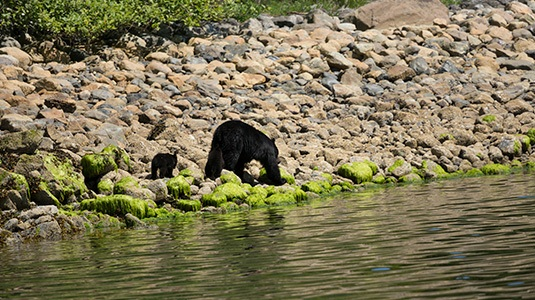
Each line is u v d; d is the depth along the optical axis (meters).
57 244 21.20
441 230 19.11
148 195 25.95
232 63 43.19
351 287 14.05
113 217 24.55
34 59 41.84
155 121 34.78
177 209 26.12
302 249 17.97
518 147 34.66
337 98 40.66
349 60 44.78
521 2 59.34
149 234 21.97
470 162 33.34
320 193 28.69
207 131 34.88
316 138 35.12
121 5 44.38
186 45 46.00
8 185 24.16
